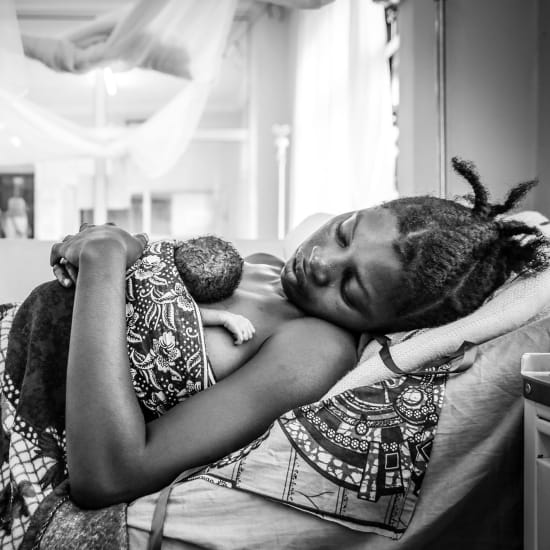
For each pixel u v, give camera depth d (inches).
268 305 41.1
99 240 35.4
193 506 31.0
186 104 143.1
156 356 35.6
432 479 33.2
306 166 153.2
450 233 38.6
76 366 31.3
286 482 31.5
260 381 35.0
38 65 196.2
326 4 123.0
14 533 32.9
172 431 32.6
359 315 39.4
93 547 29.8
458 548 35.7
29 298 39.6
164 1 134.4
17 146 140.9
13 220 224.4
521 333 35.9
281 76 199.3
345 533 32.0
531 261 40.6
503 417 34.1
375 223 39.0
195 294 38.7
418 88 97.9
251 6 186.2
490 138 96.3
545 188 92.7
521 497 35.2
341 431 32.5
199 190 237.5
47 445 35.4
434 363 36.7
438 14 94.8
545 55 93.5
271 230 198.8
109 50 140.4
